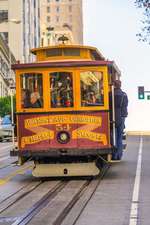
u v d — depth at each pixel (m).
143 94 52.34
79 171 16.00
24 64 15.72
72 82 15.59
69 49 16.52
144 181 15.51
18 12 112.75
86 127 15.50
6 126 43.53
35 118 15.65
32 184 15.40
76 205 11.84
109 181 15.66
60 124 15.55
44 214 10.86
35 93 15.70
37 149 15.57
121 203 11.97
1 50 88.19
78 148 15.45
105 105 15.55
